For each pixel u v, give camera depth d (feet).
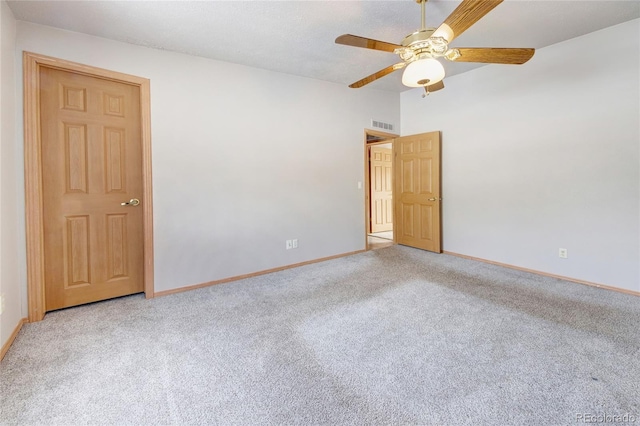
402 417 4.73
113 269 9.55
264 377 5.74
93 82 8.92
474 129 13.41
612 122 9.62
